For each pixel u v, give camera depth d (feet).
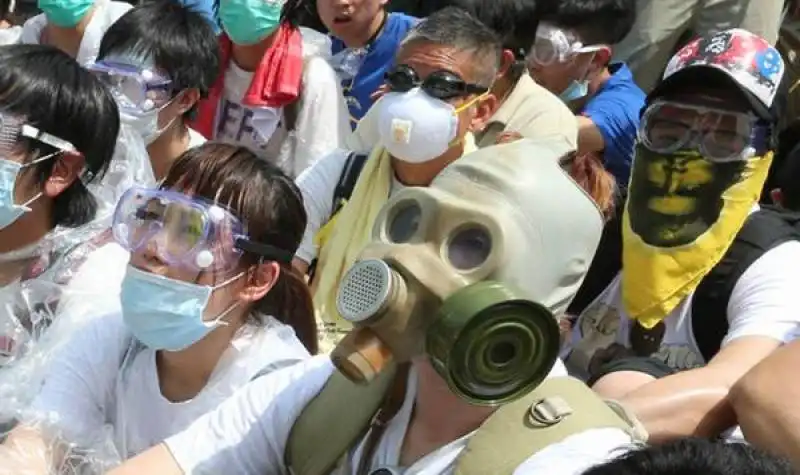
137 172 9.86
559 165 4.75
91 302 7.52
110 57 10.90
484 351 4.29
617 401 5.71
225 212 6.84
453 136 9.55
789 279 7.47
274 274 7.12
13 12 18.90
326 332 9.18
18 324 7.70
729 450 3.90
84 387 7.00
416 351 4.52
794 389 5.40
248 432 5.59
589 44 12.51
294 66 12.64
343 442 5.15
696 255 7.80
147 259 6.84
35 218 8.03
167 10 11.09
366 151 10.57
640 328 8.07
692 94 7.98
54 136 7.88
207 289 6.82
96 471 6.70
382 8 13.78
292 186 7.18
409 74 9.46
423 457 4.83
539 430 4.57
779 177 9.27
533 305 4.27
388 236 4.62
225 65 12.80
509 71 10.88
